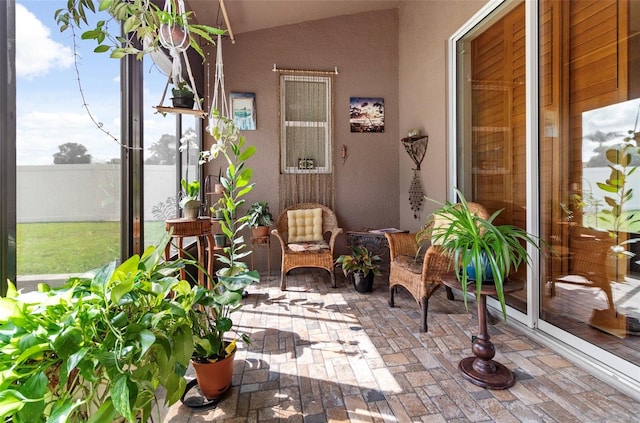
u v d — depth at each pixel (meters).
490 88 2.76
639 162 1.65
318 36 4.11
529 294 2.25
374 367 1.88
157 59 2.65
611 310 1.79
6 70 1.21
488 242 1.70
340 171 4.18
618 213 1.75
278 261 4.07
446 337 2.25
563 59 2.04
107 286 1.04
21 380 0.87
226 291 1.63
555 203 2.12
